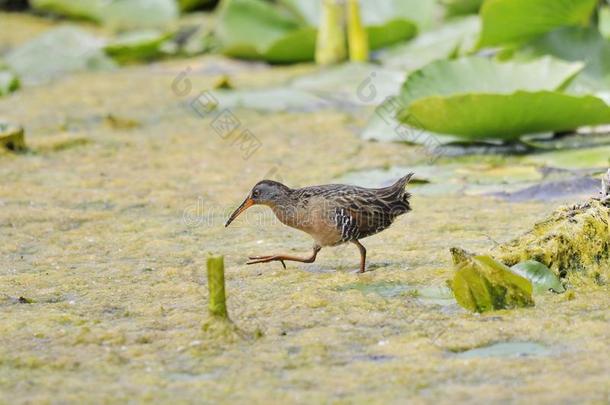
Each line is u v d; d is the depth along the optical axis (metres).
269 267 10.59
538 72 15.10
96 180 14.10
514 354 7.99
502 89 14.98
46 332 8.70
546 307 8.99
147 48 22.06
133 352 8.22
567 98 13.69
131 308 9.37
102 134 16.66
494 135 14.52
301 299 9.41
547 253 9.59
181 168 14.69
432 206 12.40
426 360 7.91
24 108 18.64
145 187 13.78
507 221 11.65
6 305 9.55
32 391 7.45
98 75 21.39
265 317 9.04
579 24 16.61
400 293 9.59
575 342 8.17
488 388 7.31
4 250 11.32
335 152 15.16
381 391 7.33
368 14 21.44
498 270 8.96
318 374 7.70
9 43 24.36
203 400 7.24
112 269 10.63
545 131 14.44
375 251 10.91
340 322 8.87
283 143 15.78
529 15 16.31
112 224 12.23
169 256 11.08
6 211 12.67
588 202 10.12
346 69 19.20
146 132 16.75
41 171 14.55
